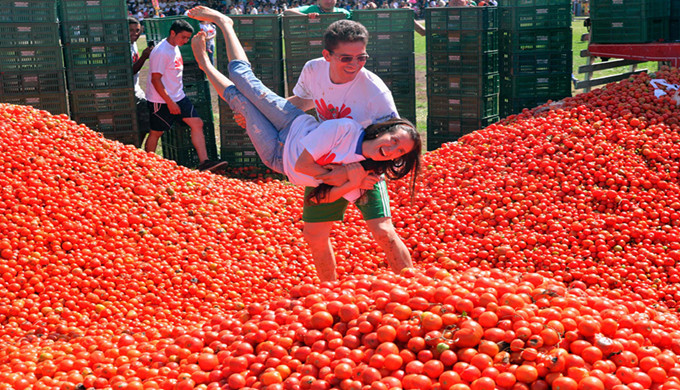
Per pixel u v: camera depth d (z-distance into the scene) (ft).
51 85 29.09
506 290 9.59
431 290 9.75
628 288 15.53
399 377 8.58
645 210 17.66
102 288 15.90
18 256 16.08
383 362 8.71
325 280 14.82
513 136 22.17
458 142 23.85
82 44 28.96
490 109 30.86
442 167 21.98
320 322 9.77
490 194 19.30
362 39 12.62
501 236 17.71
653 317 10.57
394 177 12.64
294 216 21.16
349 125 12.19
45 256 16.35
